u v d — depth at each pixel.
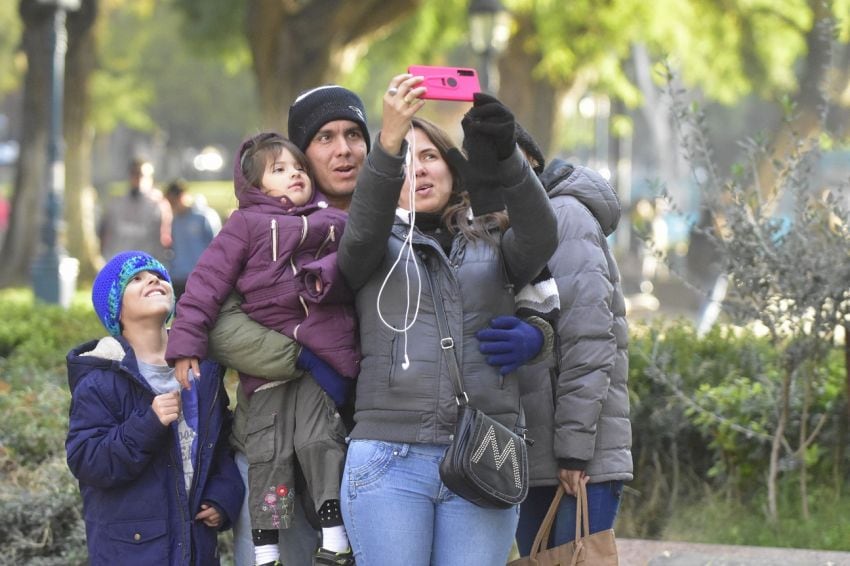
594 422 12.08
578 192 12.61
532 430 12.35
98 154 185.38
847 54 57.53
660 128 94.81
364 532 10.82
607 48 63.00
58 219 48.25
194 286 11.38
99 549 11.77
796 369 19.09
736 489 19.91
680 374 20.98
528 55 70.56
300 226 11.50
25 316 33.00
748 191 19.39
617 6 59.06
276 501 11.55
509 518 11.09
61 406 20.98
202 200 40.50
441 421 10.70
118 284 12.14
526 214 10.61
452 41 74.44
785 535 18.23
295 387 11.65
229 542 17.36
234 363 11.43
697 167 22.23
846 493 19.22
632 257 94.00
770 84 71.00
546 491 13.16
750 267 18.66
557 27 59.66
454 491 10.58
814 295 18.39
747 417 19.70
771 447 19.81
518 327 10.92
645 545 16.83
